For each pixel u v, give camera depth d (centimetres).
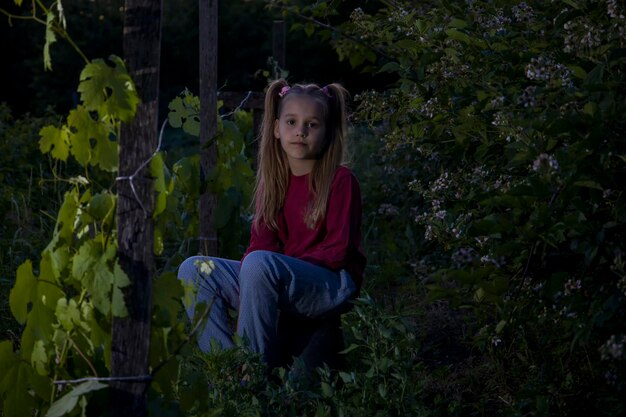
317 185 312
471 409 304
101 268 207
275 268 296
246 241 429
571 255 254
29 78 1605
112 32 1570
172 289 217
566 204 232
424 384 296
